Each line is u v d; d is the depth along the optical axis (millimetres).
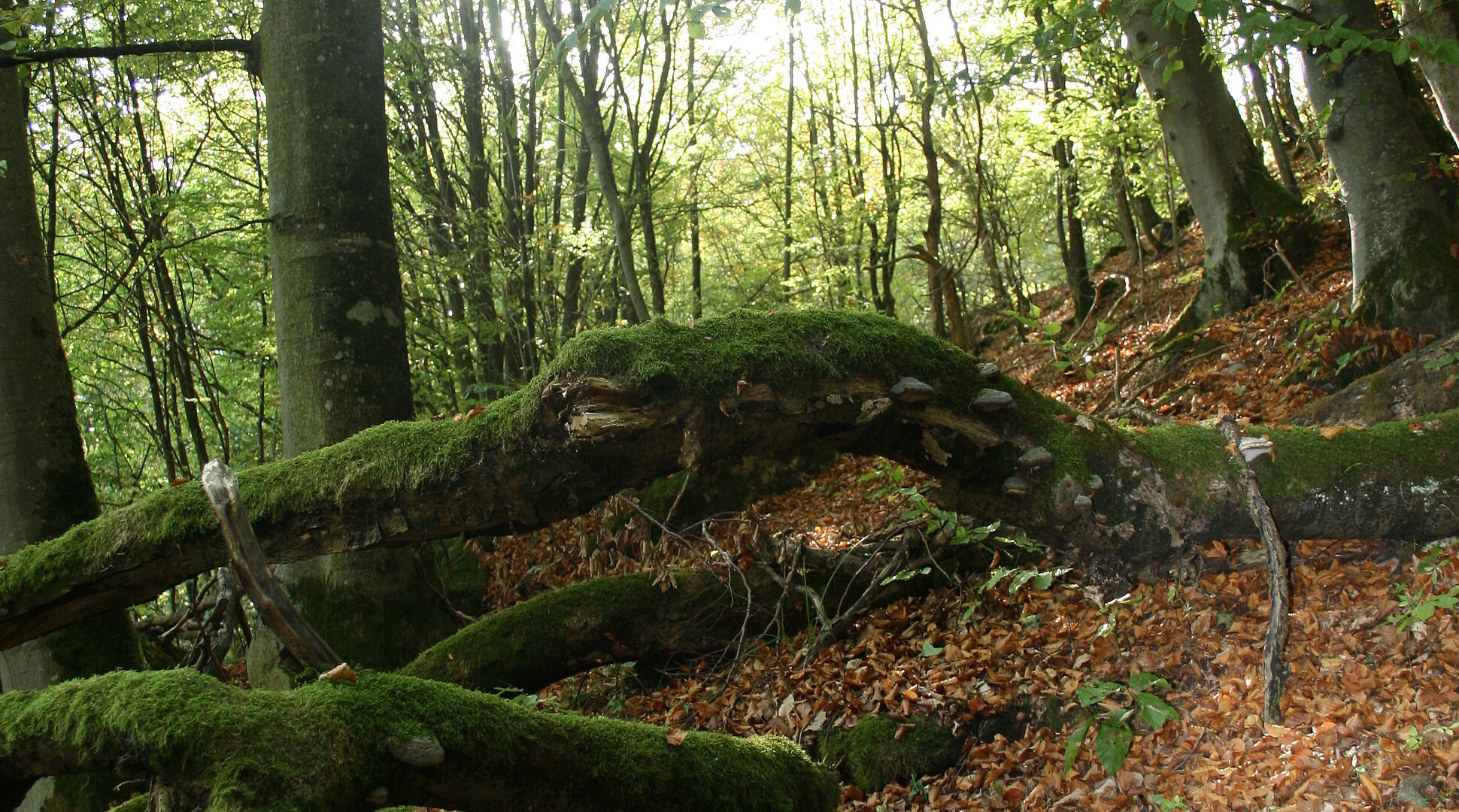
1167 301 12859
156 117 11406
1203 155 9914
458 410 11016
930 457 4344
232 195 12250
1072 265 16516
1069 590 4996
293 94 6188
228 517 2600
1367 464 4168
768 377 3715
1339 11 6148
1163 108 10141
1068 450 4180
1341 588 4180
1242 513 4238
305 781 2088
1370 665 3746
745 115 20281
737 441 3969
